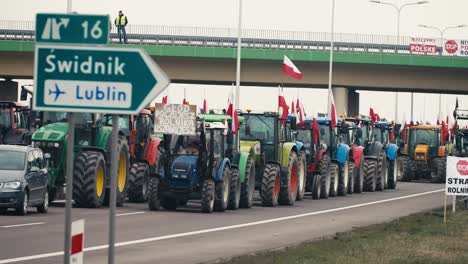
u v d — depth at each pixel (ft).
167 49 446.60
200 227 150.61
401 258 112.78
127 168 199.52
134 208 191.01
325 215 187.21
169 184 183.11
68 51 60.29
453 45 465.06
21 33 439.22
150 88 59.98
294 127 224.12
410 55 461.37
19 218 156.87
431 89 476.54
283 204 218.38
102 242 123.03
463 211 200.75
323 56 454.40
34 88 60.34
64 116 198.90
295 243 130.52
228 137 194.08
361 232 146.30
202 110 223.30
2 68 444.55
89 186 183.42
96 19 60.34
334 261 107.45
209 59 455.22
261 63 458.50
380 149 300.61
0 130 234.79
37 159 171.63
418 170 383.86
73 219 156.15
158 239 129.90
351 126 277.44
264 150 214.48
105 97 60.23
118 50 60.13
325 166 249.14
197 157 183.83
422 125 391.04
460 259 113.60
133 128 212.23
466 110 386.73
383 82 472.85
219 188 185.57
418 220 172.65
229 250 119.85
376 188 299.17
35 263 99.40
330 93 400.88
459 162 183.11
